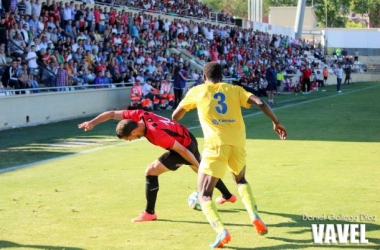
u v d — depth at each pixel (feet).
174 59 141.28
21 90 84.69
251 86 146.00
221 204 36.60
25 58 95.61
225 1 366.02
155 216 33.12
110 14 130.93
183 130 32.96
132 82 112.88
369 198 37.09
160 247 27.99
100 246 28.25
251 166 49.75
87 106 101.40
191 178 44.73
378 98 138.92
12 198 38.45
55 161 53.52
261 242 28.58
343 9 442.50
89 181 44.06
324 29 316.60
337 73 169.68
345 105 118.62
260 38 215.10
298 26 262.47
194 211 34.94
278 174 45.88
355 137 69.36
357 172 46.29
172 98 115.55
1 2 100.07
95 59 111.14
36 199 38.22
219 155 28.48
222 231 27.30
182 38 160.35
